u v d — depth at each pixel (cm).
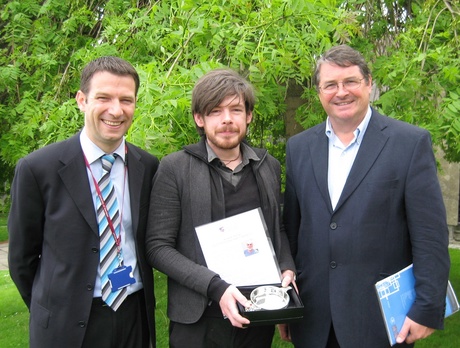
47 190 194
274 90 282
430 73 285
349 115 198
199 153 204
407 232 197
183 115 239
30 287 209
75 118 292
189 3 266
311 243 206
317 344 205
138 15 349
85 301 192
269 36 260
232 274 194
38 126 330
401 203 193
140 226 205
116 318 200
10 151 371
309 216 208
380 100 269
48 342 192
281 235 218
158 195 203
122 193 204
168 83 240
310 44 269
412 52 284
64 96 362
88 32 404
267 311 179
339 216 199
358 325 196
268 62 247
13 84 394
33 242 201
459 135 251
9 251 202
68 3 400
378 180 193
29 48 400
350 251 196
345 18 267
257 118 342
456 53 279
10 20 436
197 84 200
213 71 203
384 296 185
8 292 564
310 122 306
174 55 277
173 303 204
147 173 214
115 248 200
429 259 187
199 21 257
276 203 211
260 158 213
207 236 195
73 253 192
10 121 386
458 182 895
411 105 269
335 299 198
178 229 203
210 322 200
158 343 388
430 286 186
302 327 211
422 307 186
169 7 313
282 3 251
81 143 201
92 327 197
